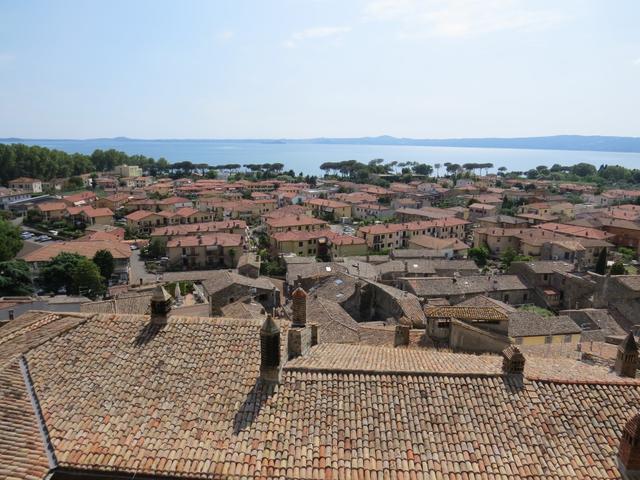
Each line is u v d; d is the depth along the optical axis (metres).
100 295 86.94
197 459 15.91
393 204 199.62
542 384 18.98
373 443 16.50
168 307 22.45
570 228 137.00
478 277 86.38
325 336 41.75
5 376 18.84
